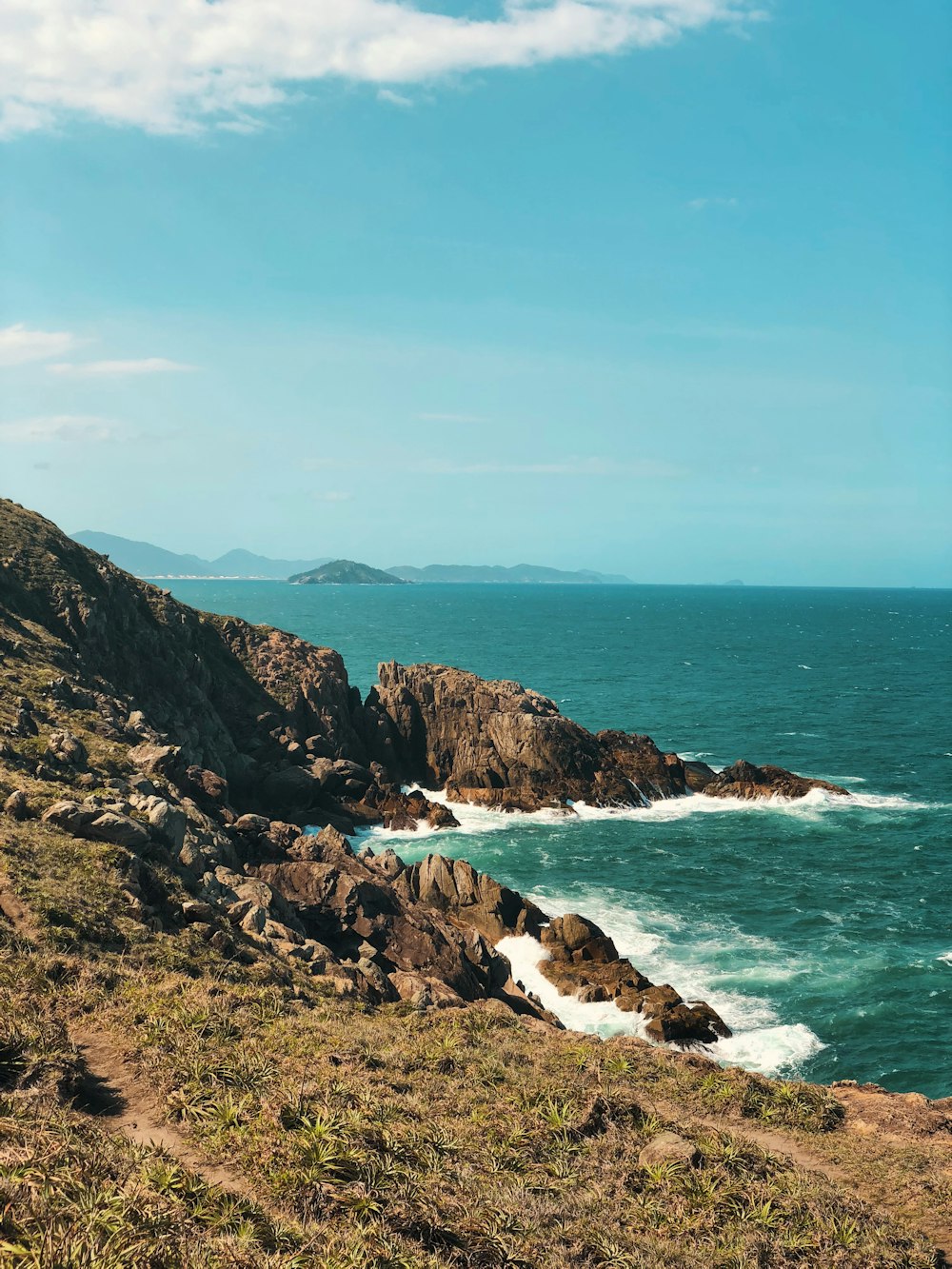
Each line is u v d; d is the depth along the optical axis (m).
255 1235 13.73
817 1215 18.89
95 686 63.69
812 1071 38.94
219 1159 16.62
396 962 41.19
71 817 33.12
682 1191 19.06
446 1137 19.23
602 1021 42.75
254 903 35.66
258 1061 20.75
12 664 55.94
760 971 48.22
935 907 57.66
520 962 48.25
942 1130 25.70
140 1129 17.55
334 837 52.22
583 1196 18.11
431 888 52.34
